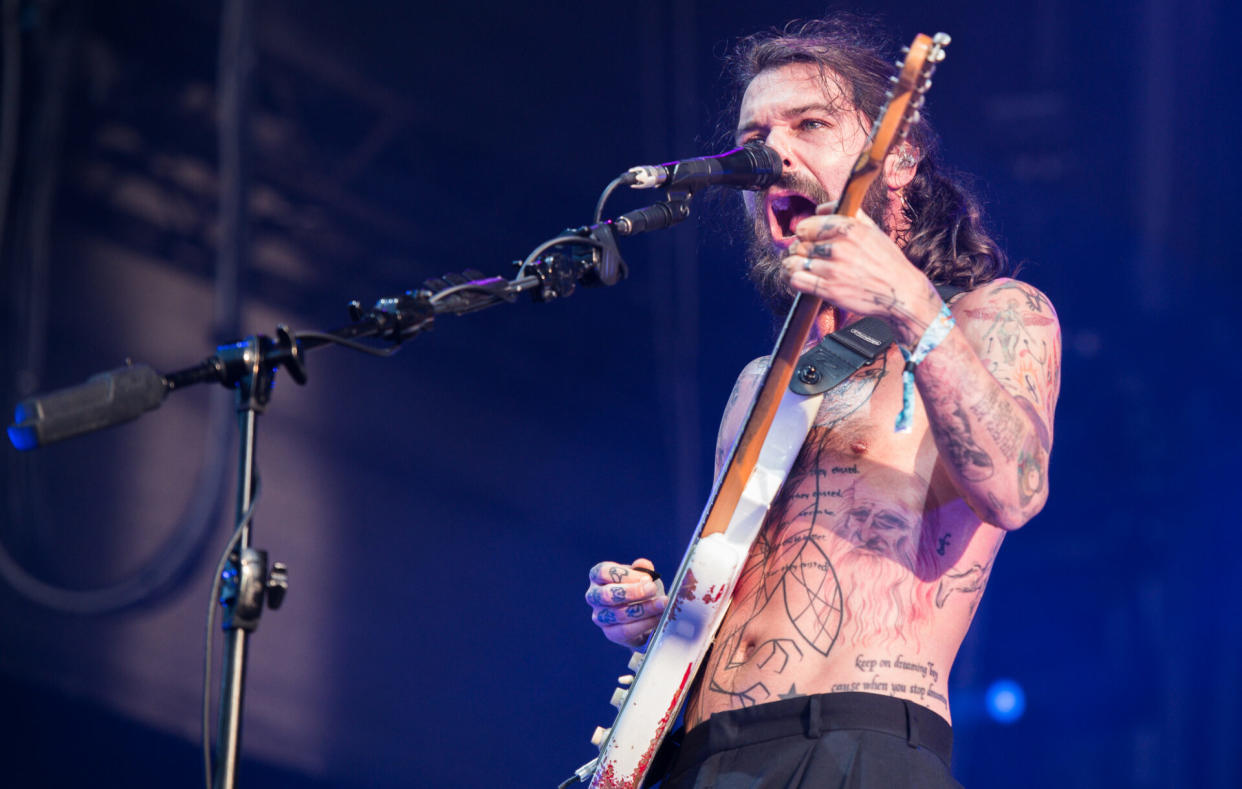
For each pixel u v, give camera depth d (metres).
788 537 1.81
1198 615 6.18
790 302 2.28
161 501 6.16
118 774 6.01
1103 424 6.32
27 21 5.87
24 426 1.41
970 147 6.41
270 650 6.36
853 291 1.56
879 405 1.87
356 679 6.57
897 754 1.61
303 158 6.51
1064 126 6.26
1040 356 1.79
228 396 6.26
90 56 6.07
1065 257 6.31
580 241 1.80
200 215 6.28
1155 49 6.03
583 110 6.86
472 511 7.01
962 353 1.57
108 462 6.13
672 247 6.91
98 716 6.02
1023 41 6.28
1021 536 6.56
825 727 1.64
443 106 6.77
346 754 6.46
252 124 6.21
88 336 6.07
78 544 6.04
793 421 1.88
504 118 6.85
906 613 1.71
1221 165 5.96
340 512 6.64
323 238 6.55
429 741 6.64
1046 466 1.65
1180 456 6.19
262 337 1.57
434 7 6.76
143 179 6.20
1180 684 6.18
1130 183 6.20
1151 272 6.18
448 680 6.75
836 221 1.55
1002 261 2.22
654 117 6.77
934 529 1.77
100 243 6.14
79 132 6.07
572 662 6.95
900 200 2.22
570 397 7.13
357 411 6.77
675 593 1.79
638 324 7.01
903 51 1.55
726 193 2.91
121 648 6.08
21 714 5.94
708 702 1.77
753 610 1.79
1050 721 6.45
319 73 6.53
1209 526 6.17
